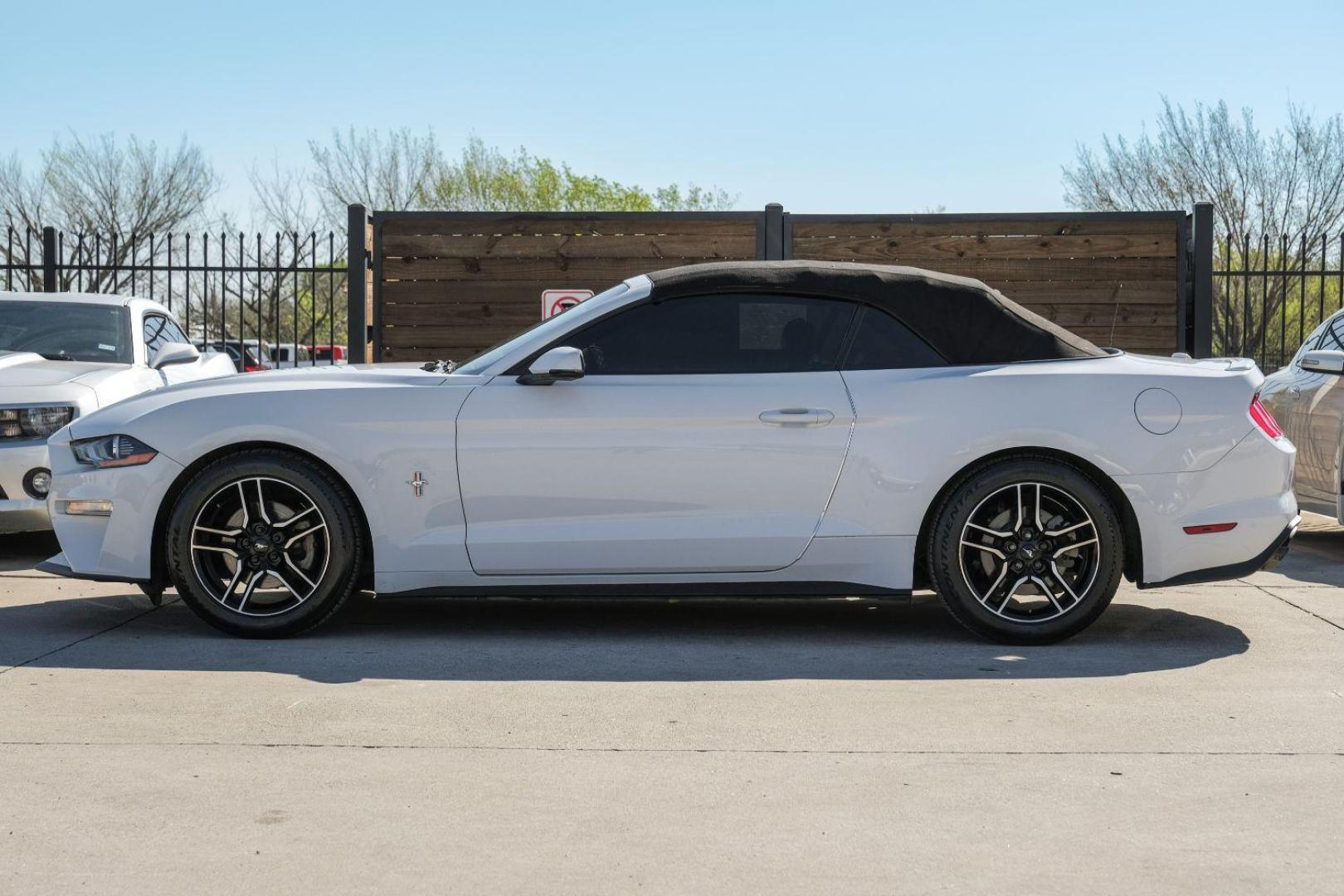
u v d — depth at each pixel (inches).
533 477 206.8
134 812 128.7
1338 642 210.8
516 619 232.2
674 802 132.1
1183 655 201.6
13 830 124.0
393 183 1825.8
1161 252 390.9
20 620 227.8
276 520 211.0
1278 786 137.0
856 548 207.9
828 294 213.0
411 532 207.8
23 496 283.1
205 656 198.4
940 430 206.4
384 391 209.3
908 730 158.6
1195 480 207.3
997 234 391.5
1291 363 355.6
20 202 1507.1
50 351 334.3
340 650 204.1
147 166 1528.1
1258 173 1289.4
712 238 392.5
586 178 1856.5
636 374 209.8
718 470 206.7
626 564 207.9
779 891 110.0
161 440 209.8
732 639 215.0
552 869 114.8
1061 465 206.7
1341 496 296.8
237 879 112.6
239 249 454.6
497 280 396.2
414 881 112.0
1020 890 110.2
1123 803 132.0
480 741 153.6
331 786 137.0
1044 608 210.5
